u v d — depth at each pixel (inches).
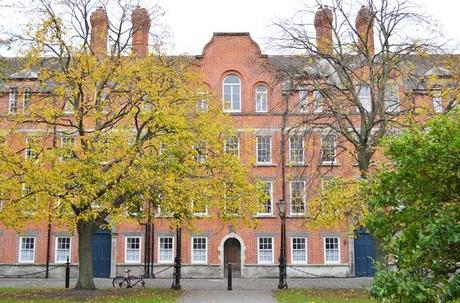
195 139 1012.5
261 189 1093.1
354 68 1258.0
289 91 1147.9
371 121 1060.5
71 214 901.2
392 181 347.6
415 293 317.7
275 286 1251.8
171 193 944.9
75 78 976.3
